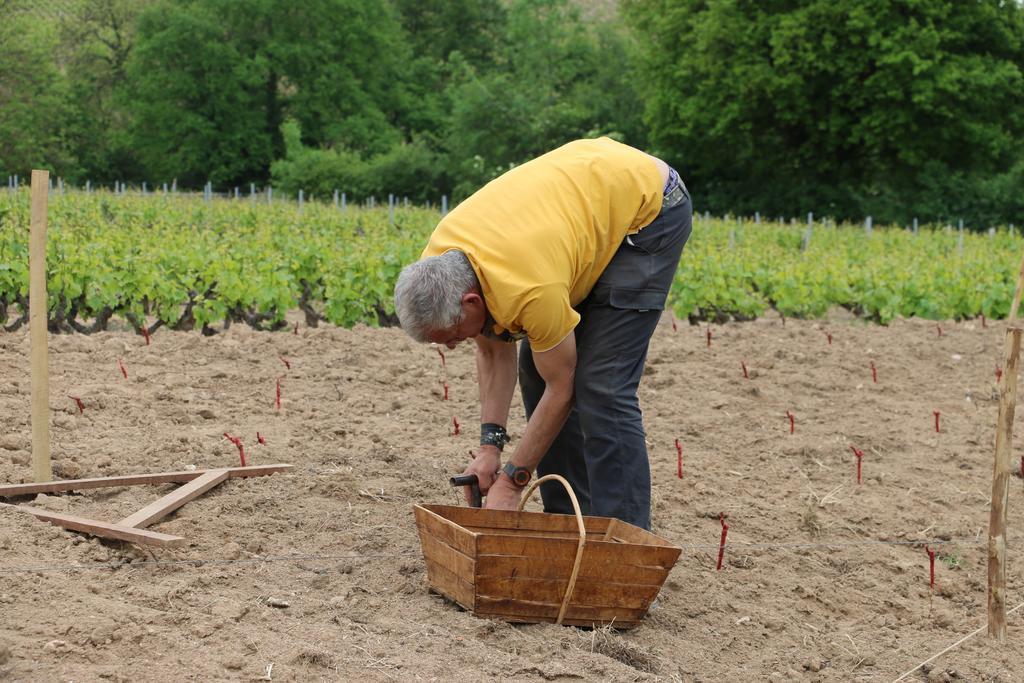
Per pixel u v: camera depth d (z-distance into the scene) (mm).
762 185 39219
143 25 50688
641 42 41094
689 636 3438
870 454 5621
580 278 3318
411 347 7383
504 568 3096
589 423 3465
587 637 3135
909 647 3535
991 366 8047
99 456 4383
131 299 8648
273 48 50719
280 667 2695
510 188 3223
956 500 4977
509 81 44719
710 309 11125
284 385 6082
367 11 53906
